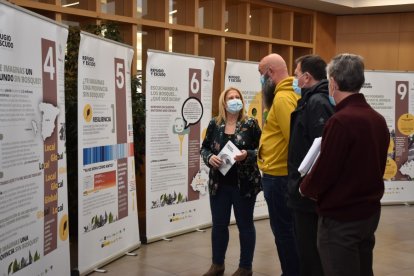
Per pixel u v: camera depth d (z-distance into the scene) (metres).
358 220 2.20
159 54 4.84
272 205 3.26
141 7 6.09
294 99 3.14
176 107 5.04
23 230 2.89
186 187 5.25
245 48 7.25
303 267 2.68
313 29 8.42
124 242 4.48
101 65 4.02
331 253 2.24
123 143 4.41
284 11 7.99
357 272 2.21
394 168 7.20
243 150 3.63
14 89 2.77
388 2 7.89
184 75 5.09
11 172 2.75
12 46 2.74
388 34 8.65
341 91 2.28
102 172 4.09
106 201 4.17
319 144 2.35
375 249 4.87
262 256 4.55
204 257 4.50
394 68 8.66
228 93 3.80
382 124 2.29
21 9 2.82
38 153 3.06
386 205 7.21
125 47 4.41
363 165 2.18
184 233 5.28
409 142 7.22
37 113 3.03
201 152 3.89
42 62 3.09
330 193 2.24
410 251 4.81
